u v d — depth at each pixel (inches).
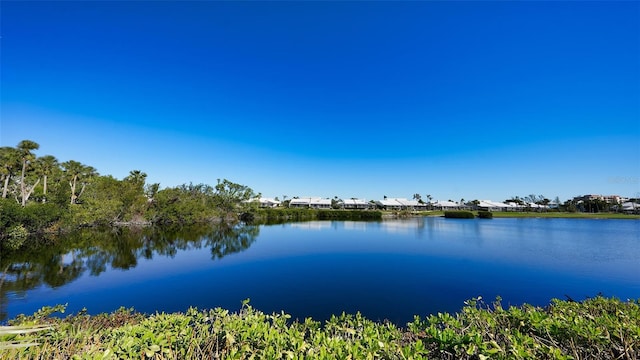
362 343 110.9
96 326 213.6
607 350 109.3
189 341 115.4
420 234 1189.7
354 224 1713.8
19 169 1267.2
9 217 900.0
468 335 100.8
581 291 447.5
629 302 166.4
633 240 980.6
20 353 98.8
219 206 1860.2
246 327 116.2
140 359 101.1
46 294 434.0
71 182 1568.7
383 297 422.6
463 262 657.0
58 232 1089.4
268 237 1098.7
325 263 652.1
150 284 487.8
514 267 604.4
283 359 100.7
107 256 722.2
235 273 563.8
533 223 1795.0
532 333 121.3
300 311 370.0
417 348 101.2
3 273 556.7
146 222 1471.5
